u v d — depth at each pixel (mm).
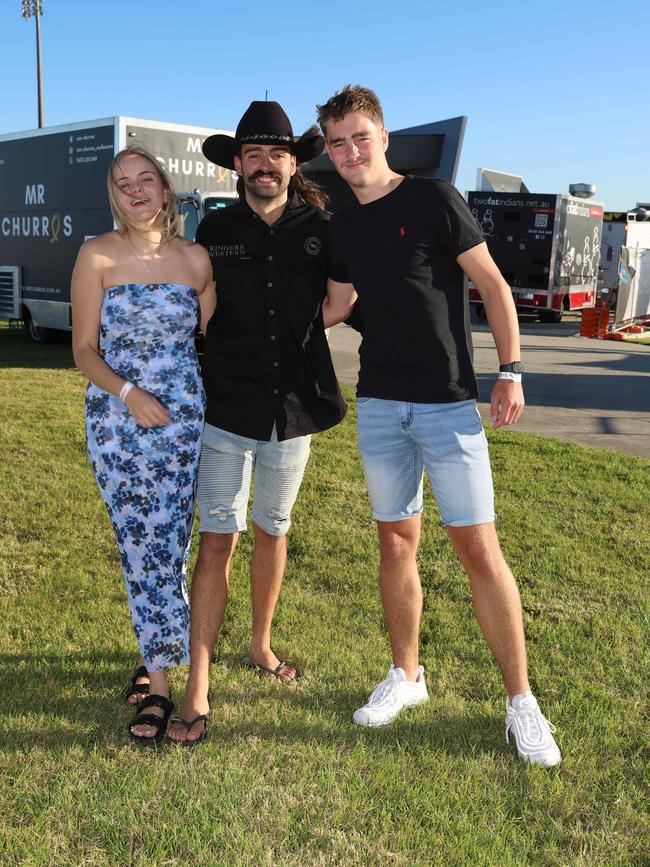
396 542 2830
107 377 2580
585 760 2529
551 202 18516
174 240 2691
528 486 5672
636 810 2303
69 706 2785
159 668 2703
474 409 2684
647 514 5086
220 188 11797
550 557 4320
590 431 7848
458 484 2635
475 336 16219
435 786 2379
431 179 2568
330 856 2096
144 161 2564
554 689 2947
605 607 3705
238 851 2096
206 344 2916
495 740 2650
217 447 2854
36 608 3574
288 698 2895
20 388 9078
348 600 3732
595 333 16781
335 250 2707
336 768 2461
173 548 2711
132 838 2143
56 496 5188
